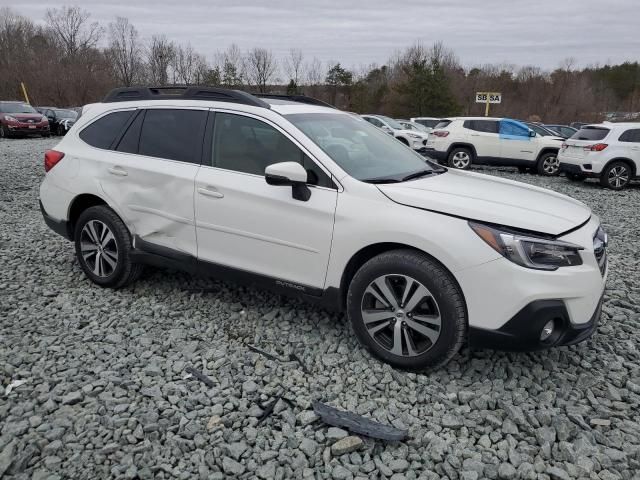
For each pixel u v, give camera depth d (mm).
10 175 11195
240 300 4379
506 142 15102
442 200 3180
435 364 3188
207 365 3375
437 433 2764
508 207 3176
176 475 2449
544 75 61000
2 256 5441
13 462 2467
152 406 2928
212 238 3922
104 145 4508
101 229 4527
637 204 10109
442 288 3049
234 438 2684
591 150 12352
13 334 3736
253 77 55875
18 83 42781
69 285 4691
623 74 70438
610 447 2670
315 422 2824
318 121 3984
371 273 3266
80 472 2451
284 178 3332
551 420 2848
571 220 3197
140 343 3635
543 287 2906
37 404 2939
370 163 3756
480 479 2455
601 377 3301
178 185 4004
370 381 3191
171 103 4238
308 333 3826
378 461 2545
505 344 3008
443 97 45312
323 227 3414
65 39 57969
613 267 5543
